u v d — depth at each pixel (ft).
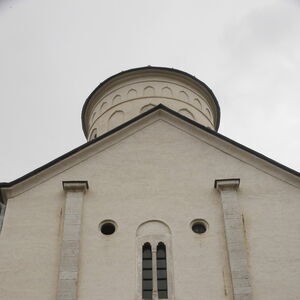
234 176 67.51
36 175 67.82
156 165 69.00
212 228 62.44
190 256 59.93
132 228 62.69
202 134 71.92
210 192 65.98
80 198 65.00
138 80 100.94
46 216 64.03
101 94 103.35
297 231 61.57
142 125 73.51
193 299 56.34
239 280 56.95
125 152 70.64
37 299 56.59
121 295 56.80
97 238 61.82
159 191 66.23
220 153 70.03
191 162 69.21
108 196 65.92
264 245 60.49
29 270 58.95
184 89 101.45
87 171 68.64
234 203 63.77
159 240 61.67
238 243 60.03
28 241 61.57
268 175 67.36
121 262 59.57
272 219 62.80
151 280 58.80
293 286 56.95
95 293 56.90
